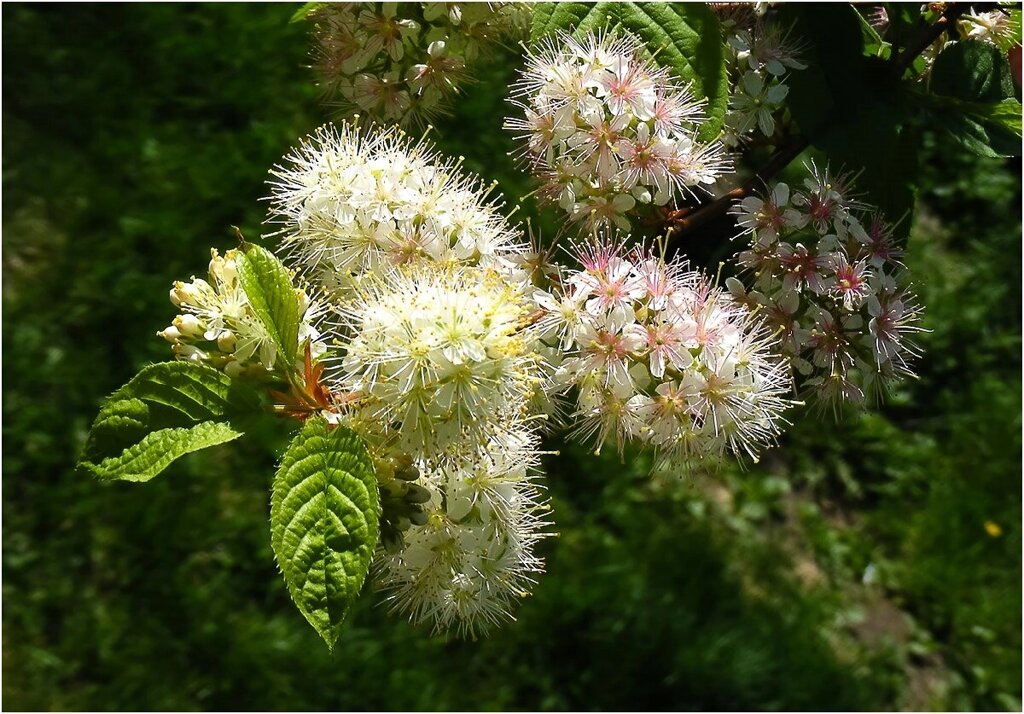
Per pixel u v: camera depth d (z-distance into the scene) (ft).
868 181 0.78
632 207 0.73
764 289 0.74
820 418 0.79
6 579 1.53
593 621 1.64
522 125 0.76
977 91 0.77
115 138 1.87
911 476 1.97
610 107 0.71
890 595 1.85
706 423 0.68
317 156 0.71
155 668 1.50
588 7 0.75
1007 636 1.82
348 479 0.58
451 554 0.66
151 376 0.62
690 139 0.73
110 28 1.97
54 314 1.71
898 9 0.83
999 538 1.93
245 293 0.62
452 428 0.60
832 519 1.91
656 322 0.66
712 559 1.76
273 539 0.57
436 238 0.67
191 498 1.62
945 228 2.28
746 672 1.65
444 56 0.83
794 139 0.80
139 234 1.78
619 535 1.74
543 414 0.69
